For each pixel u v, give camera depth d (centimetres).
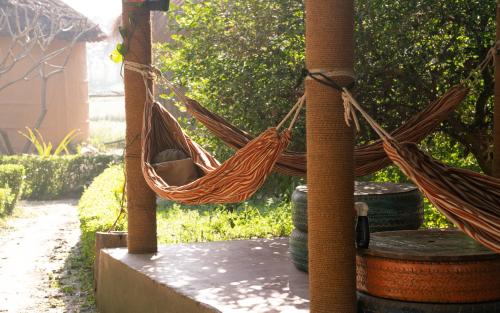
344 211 404
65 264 1070
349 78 405
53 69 2683
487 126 757
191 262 668
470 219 343
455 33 732
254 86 767
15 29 2608
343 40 402
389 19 722
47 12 2669
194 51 809
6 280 959
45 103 2545
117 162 2281
